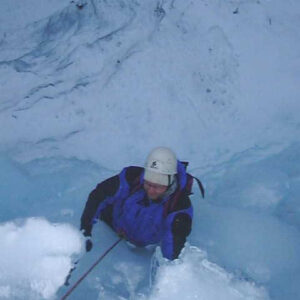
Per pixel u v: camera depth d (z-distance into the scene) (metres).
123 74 4.74
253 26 4.93
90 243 3.23
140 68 4.77
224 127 4.55
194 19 4.98
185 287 2.96
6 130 4.45
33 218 3.45
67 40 5.20
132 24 5.09
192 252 3.20
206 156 4.35
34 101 4.59
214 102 4.66
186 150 4.40
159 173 2.94
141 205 3.14
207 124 4.57
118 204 3.26
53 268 3.10
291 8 5.05
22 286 3.03
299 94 4.66
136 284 3.16
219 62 4.78
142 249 3.42
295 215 3.76
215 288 2.99
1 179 4.02
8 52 5.31
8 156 4.25
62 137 4.46
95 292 3.09
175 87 4.71
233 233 3.58
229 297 2.96
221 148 4.41
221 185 4.05
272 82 4.71
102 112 4.57
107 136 4.46
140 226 3.20
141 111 4.59
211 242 3.50
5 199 3.85
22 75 4.80
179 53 4.85
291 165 4.17
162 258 3.08
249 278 3.18
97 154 4.36
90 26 5.27
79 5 5.50
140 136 4.48
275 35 4.91
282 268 3.33
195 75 4.75
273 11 5.01
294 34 4.93
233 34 4.88
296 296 3.12
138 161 4.32
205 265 3.15
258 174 4.10
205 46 4.85
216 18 4.96
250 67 4.76
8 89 4.73
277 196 3.90
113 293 3.08
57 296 3.00
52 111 4.54
